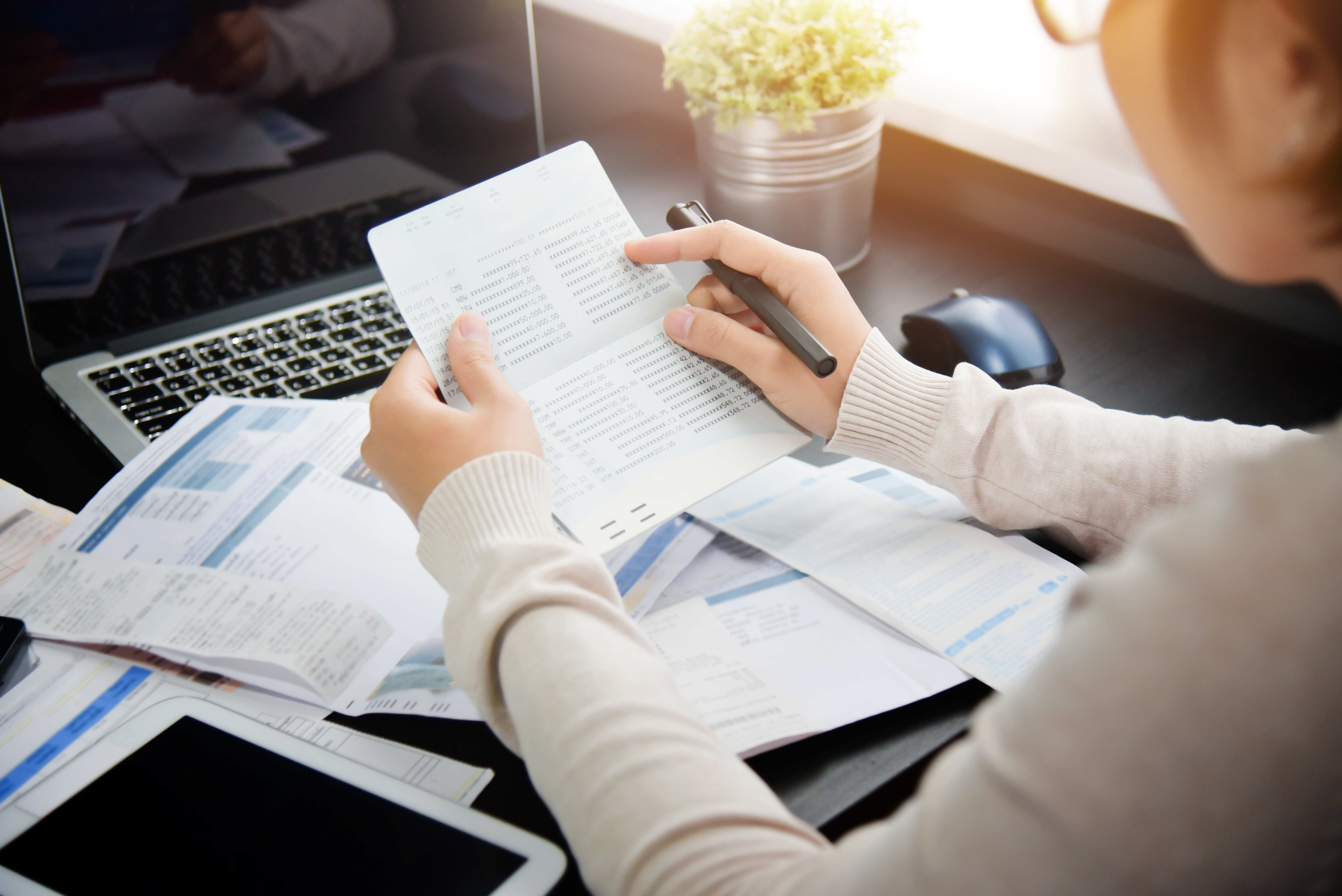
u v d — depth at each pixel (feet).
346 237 2.97
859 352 2.12
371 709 1.77
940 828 1.00
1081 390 2.64
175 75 2.56
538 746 1.37
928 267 3.18
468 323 2.01
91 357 2.68
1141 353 2.77
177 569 2.02
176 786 1.58
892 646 1.81
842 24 2.71
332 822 1.51
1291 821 0.91
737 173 2.93
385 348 2.70
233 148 2.70
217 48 2.58
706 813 1.22
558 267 2.16
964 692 1.76
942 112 3.33
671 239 2.18
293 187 2.82
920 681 1.74
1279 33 0.90
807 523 2.12
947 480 2.08
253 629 1.89
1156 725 0.90
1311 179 0.93
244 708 1.79
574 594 1.50
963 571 1.94
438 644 1.88
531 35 2.99
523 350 2.07
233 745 1.64
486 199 2.16
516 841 1.46
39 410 2.60
